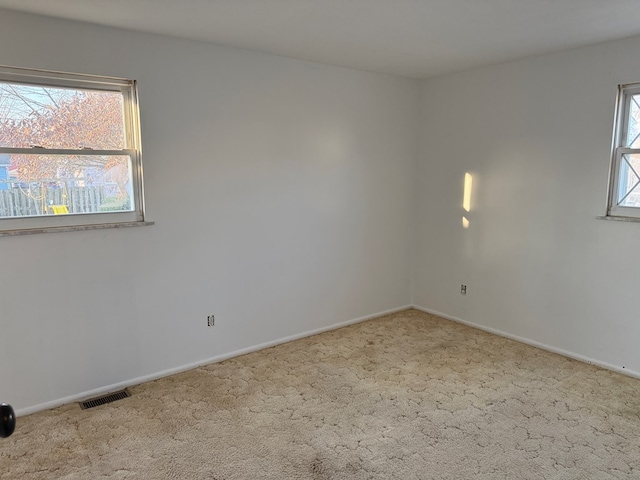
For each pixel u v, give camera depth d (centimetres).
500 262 420
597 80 341
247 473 229
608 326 351
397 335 425
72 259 297
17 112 276
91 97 300
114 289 315
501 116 406
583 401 299
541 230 387
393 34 312
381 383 326
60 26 277
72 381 304
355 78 425
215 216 355
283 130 384
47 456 243
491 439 257
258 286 387
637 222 327
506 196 409
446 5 256
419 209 493
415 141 484
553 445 251
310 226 414
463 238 451
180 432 264
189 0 247
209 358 366
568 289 373
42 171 287
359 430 266
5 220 276
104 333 314
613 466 233
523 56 375
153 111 317
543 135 378
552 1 250
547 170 378
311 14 271
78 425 273
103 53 293
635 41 319
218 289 365
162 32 308
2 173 274
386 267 482
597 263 353
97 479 225
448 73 442
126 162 317
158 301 336
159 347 340
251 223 376
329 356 376
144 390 318
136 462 237
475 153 431
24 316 283
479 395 307
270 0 248
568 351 377
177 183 334
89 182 304
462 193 447
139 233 321
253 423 274
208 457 241
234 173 361
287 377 337
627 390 314
